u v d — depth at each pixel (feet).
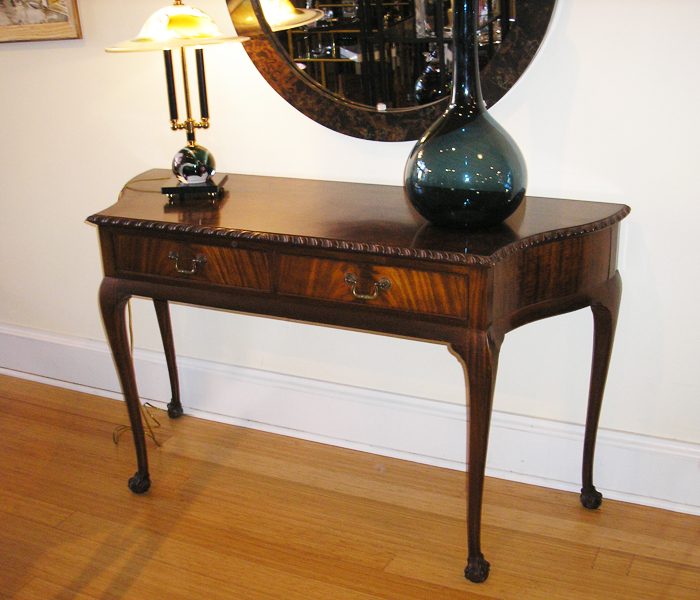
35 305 8.36
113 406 7.97
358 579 5.23
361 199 5.55
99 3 6.63
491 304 4.27
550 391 6.16
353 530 5.78
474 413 4.56
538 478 6.31
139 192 5.93
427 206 4.55
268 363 7.24
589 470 5.82
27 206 7.88
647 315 5.65
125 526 5.87
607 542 5.53
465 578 5.19
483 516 5.89
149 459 6.84
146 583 5.23
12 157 7.72
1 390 8.36
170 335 7.32
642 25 4.93
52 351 8.37
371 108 5.86
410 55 5.57
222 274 5.02
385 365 6.68
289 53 5.95
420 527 5.79
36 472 6.68
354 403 6.84
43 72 7.16
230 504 6.14
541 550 5.46
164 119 6.82
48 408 7.93
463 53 4.42
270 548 5.58
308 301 4.80
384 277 4.48
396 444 6.79
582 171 5.45
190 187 5.66
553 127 5.42
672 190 5.24
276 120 6.35
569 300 4.79
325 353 6.91
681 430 5.83
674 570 5.20
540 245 4.47
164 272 5.24
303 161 6.38
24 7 6.87
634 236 5.47
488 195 4.38
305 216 5.06
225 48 6.31
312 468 6.67
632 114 5.17
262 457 6.87
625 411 5.98
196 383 7.59
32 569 5.39
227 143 6.64
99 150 7.25
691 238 5.31
